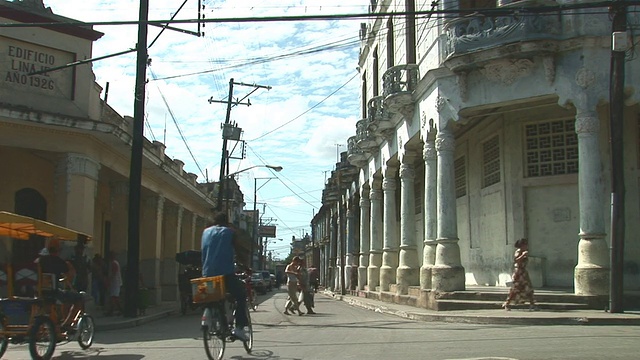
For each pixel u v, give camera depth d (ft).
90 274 55.47
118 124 64.69
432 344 31.55
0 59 52.29
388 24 82.48
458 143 73.36
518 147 59.16
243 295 27.91
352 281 118.32
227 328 27.22
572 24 48.65
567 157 56.75
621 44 42.34
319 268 245.45
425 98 60.54
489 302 48.83
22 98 52.85
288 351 30.30
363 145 89.86
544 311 44.70
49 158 56.80
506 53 49.67
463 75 53.47
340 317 55.72
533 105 56.29
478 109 54.03
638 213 53.06
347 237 124.36
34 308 29.99
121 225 72.38
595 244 46.24
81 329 33.12
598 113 52.85
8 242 55.42
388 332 38.52
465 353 28.02
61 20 55.57
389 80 66.90
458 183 74.18
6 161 59.36
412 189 70.90
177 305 82.53
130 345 35.86
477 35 51.13
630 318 39.91
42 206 61.05
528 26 48.88
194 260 68.95
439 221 54.54
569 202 56.49
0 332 29.37
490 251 63.93
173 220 97.50
